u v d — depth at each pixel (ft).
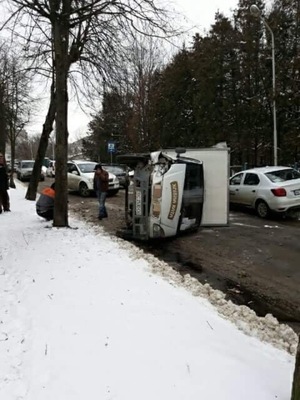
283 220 42.91
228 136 94.68
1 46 83.20
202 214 38.27
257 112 89.35
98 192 45.57
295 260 27.40
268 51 87.51
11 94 82.69
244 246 31.73
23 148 255.91
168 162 33.53
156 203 32.94
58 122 34.94
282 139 86.17
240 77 92.43
